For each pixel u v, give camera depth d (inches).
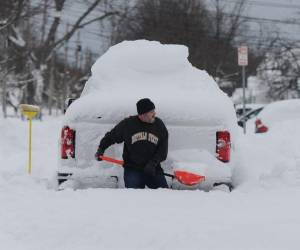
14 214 317.7
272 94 3083.2
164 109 395.2
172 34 2878.9
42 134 1040.8
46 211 320.8
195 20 2925.7
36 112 499.2
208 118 392.8
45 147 881.5
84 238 279.0
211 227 288.0
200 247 264.4
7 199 355.6
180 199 344.8
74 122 398.6
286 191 383.9
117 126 386.3
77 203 335.6
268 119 957.2
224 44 3011.8
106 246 270.8
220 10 3034.0
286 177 429.4
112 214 309.7
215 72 2942.9
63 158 397.7
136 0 2871.6
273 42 3139.8
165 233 278.8
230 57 3053.6
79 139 397.7
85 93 462.9
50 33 2384.4
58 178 400.2
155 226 288.0
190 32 2906.0
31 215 313.4
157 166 389.7
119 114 397.4
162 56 451.8
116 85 439.8
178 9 2896.2
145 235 277.1
